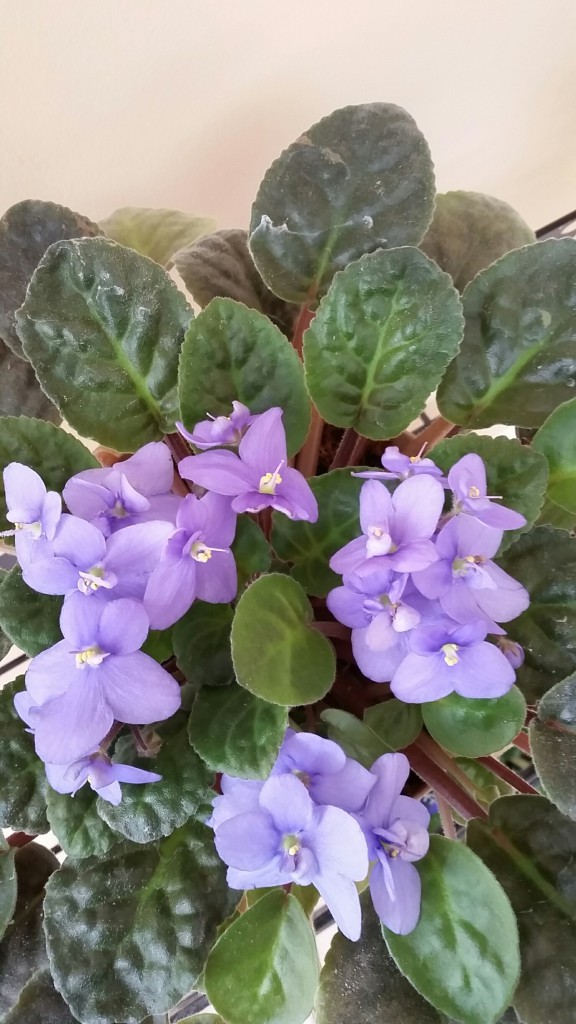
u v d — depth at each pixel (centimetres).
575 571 21
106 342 21
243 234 28
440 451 20
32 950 22
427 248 27
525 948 18
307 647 18
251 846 16
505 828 20
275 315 27
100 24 26
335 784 17
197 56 28
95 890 19
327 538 21
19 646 18
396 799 17
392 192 23
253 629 17
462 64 32
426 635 16
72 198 31
